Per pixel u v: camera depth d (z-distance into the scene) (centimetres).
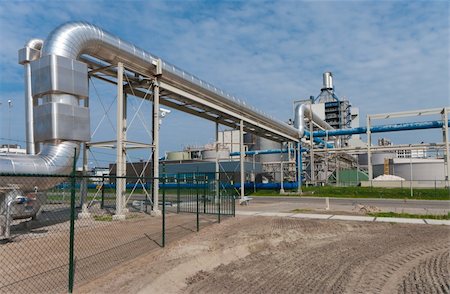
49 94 1555
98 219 1800
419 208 2498
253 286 773
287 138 4394
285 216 2005
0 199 1288
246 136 6875
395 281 810
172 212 2184
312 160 5141
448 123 4538
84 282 765
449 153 4341
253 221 1778
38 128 1547
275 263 970
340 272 880
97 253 1036
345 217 1939
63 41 1591
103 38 1786
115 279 780
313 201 3306
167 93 2436
